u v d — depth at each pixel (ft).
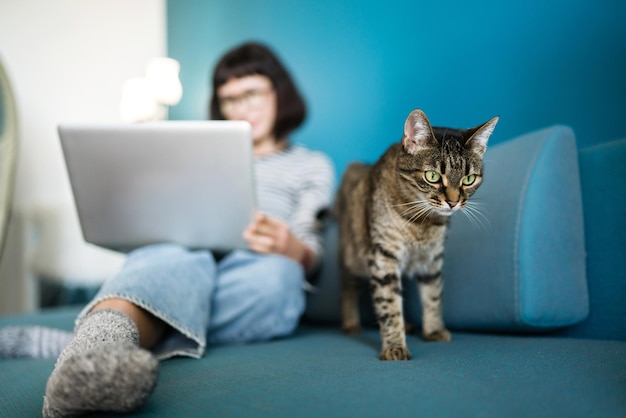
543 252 3.68
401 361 2.98
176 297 3.52
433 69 6.43
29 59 9.63
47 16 9.87
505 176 3.96
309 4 8.18
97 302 3.14
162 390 2.49
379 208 3.89
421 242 3.84
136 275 3.41
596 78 4.94
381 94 7.07
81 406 2.10
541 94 5.37
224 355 3.62
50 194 9.57
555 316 3.70
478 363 2.73
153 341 3.42
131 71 11.02
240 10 9.63
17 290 8.84
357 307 5.09
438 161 3.58
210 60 10.52
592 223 3.93
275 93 6.32
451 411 1.92
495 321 3.87
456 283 4.23
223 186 4.20
